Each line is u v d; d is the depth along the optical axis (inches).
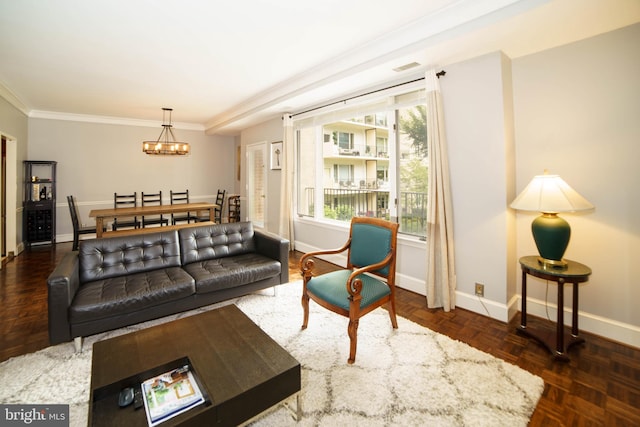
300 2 84.7
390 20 94.7
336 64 126.0
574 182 94.0
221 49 115.5
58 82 154.3
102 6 86.1
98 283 95.3
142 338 62.9
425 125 123.9
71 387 68.7
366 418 59.5
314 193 187.0
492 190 102.3
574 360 79.4
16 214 187.0
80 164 235.1
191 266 112.7
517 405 63.0
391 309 94.3
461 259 111.9
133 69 136.3
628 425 58.4
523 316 93.0
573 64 92.5
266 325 97.4
